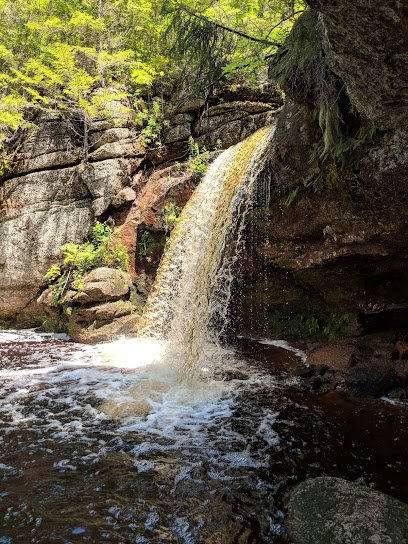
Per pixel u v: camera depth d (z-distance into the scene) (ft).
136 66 31.22
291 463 10.27
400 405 14.16
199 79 18.15
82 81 28.32
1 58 34.55
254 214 20.72
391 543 7.37
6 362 19.39
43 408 13.67
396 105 9.00
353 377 15.98
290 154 17.20
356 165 13.85
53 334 26.81
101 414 13.28
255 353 21.25
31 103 29.78
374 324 19.71
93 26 32.50
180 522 8.02
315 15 12.39
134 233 27.76
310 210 17.72
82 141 30.32
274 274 22.57
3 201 30.30
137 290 27.45
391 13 6.56
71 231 28.84
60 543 7.35
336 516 8.14
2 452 10.57
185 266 22.80
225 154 24.72
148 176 30.17
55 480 9.34
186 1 17.19
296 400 14.66
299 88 14.34
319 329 22.50
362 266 17.99
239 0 17.44
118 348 22.18
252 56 17.58
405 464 10.25
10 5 36.17
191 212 24.44
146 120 30.68
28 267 28.94
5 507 8.32
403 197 13.24
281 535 7.72
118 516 8.15
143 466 10.05
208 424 12.60
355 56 8.00
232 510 8.42
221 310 24.45
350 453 10.80
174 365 19.06
